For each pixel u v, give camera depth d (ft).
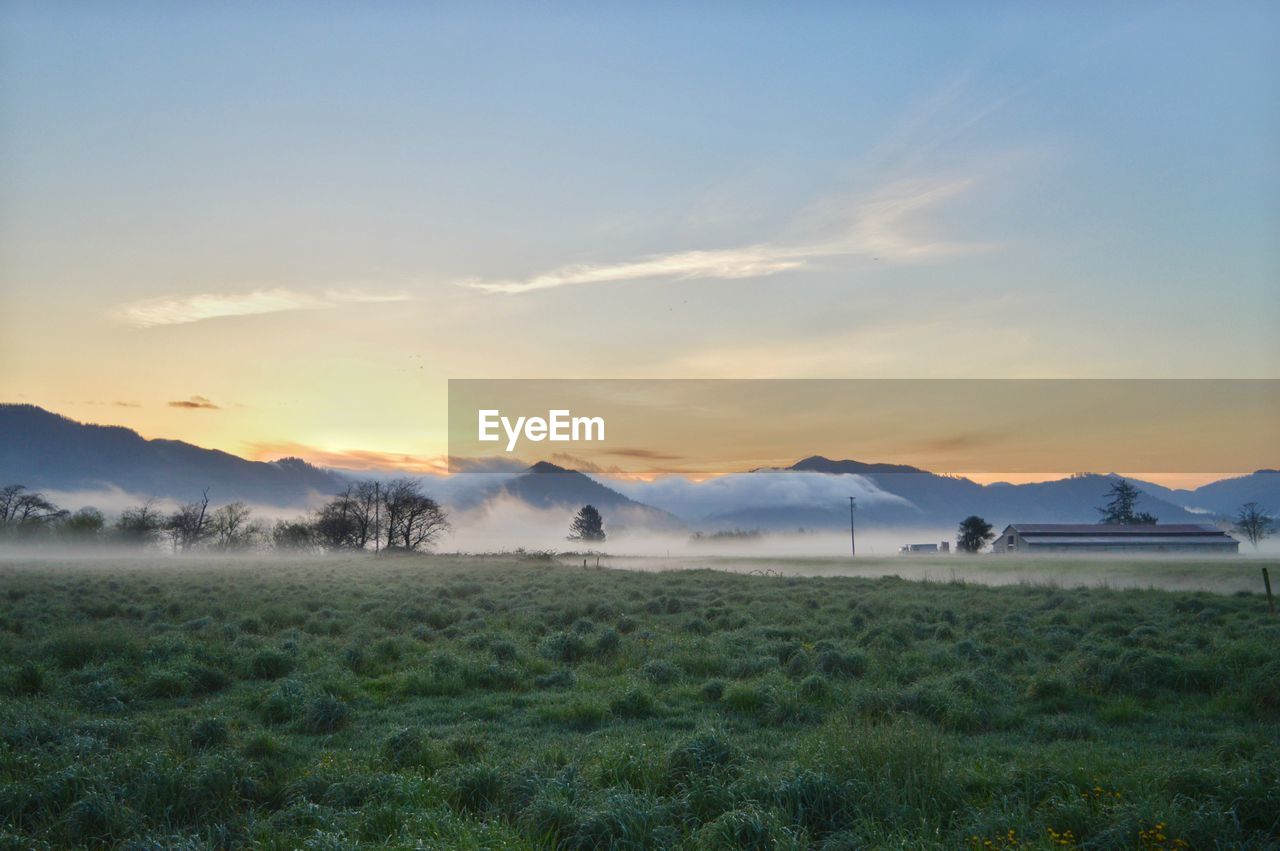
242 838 30.17
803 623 88.48
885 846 27.55
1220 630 77.66
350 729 48.16
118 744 40.32
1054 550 366.02
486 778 34.27
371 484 408.67
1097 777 33.99
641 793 32.76
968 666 63.00
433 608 101.71
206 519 428.97
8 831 29.32
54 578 164.45
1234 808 29.55
